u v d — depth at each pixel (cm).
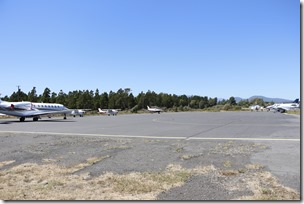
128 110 9994
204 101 13988
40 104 3788
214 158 844
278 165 738
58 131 1880
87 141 1291
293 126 2111
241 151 956
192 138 1391
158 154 927
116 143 1212
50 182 612
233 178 624
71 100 9988
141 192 537
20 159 876
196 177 636
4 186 587
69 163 808
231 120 3172
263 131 1703
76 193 536
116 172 695
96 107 10338
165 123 2800
